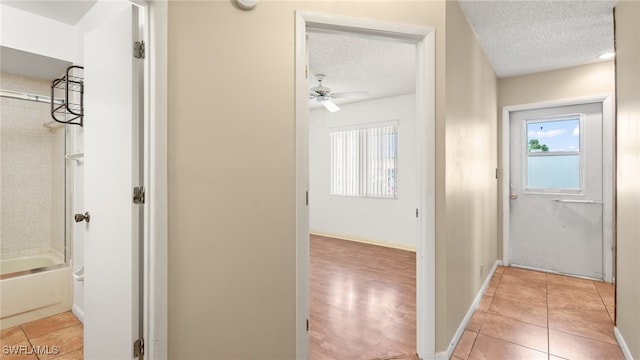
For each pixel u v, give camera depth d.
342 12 1.69
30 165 3.05
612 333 2.23
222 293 1.51
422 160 1.86
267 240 1.58
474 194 2.63
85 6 2.26
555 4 2.21
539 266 3.71
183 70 1.44
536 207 3.72
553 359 1.94
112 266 1.55
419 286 1.89
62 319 2.44
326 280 3.32
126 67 1.44
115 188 1.52
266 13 1.58
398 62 3.38
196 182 1.46
